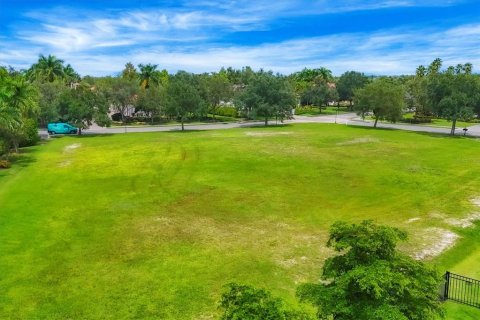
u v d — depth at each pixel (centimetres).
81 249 1716
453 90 5106
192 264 1576
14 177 2962
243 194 2553
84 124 5225
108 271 1516
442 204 2402
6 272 1495
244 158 3603
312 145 4291
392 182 2848
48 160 3581
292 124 6550
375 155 3762
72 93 5331
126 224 2022
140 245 1761
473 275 1544
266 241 1817
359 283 693
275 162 3444
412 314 698
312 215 2192
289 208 2300
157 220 2081
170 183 2811
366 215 2205
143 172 3136
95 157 3709
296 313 671
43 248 1720
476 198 2514
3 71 4866
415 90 7338
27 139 4216
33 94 4019
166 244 1773
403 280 686
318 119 7731
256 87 6162
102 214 2172
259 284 1416
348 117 8275
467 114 5031
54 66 7300
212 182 2838
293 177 2969
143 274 1493
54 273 1496
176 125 6525
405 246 1781
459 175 3061
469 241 1866
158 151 3975
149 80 7944
